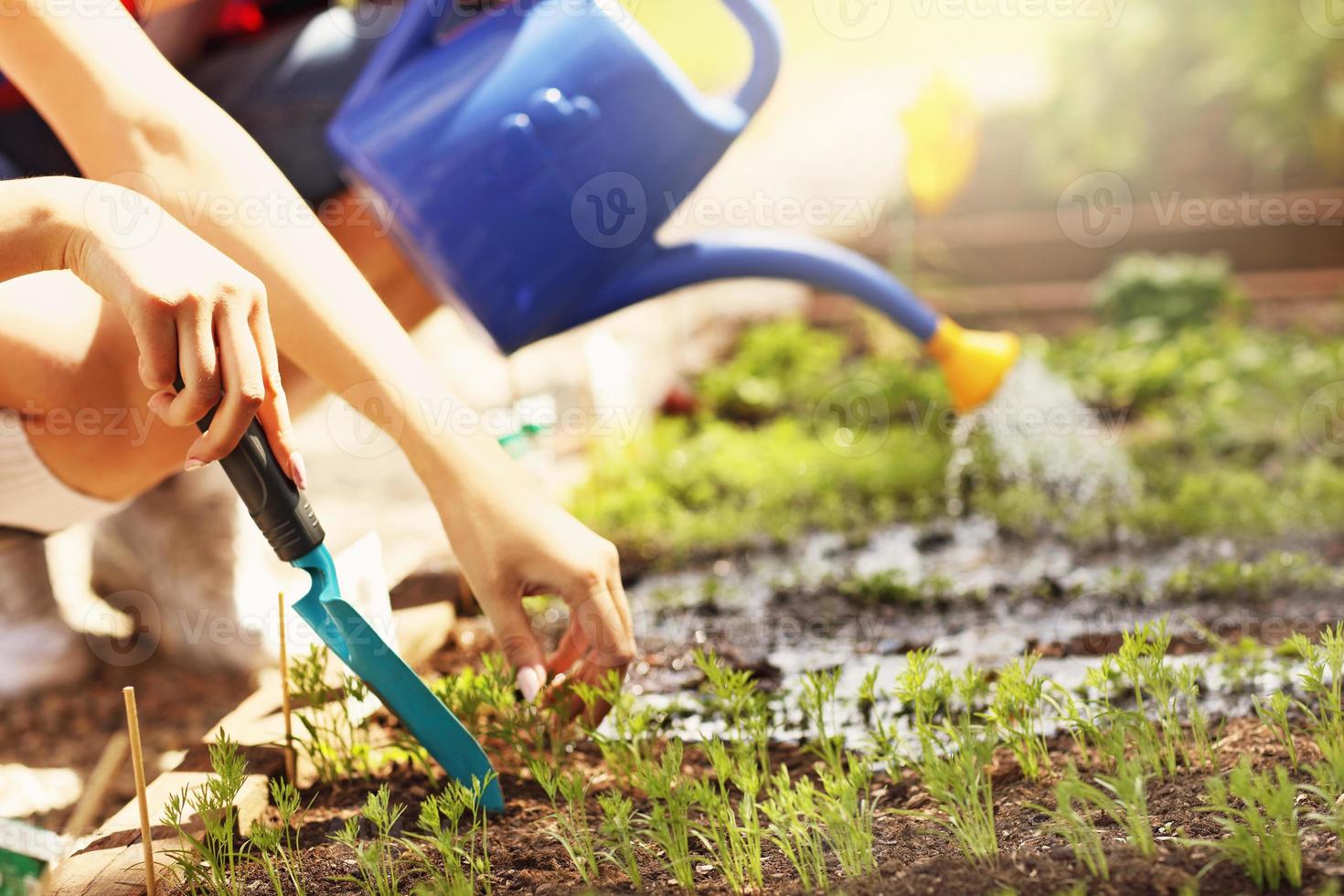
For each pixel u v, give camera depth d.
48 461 1.79
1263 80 6.38
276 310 1.58
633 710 2.05
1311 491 3.25
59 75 1.57
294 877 1.43
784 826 1.48
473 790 1.59
